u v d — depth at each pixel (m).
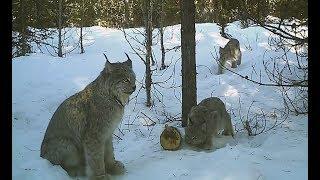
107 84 3.19
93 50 8.07
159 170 3.33
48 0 8.02
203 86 5.64
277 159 3.42
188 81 4.32
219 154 3.49
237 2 3.62
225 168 3.22
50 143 3.24
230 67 6.56
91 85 3.30
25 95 4.90
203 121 3.82
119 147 3.90
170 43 8.08
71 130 3.24
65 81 5.42
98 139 3.20
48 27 8.74
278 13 3.75
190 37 4.30
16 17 6.42
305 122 4.29
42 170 3.07
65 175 3.14
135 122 4.54
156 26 7.39
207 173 3.16
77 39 9.11
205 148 3.83
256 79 5.65
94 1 10.20
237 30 8.66
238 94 5.27
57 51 8.33
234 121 4.55
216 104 4.09
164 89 5.59
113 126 3.25
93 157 3.21
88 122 3.21
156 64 6.68
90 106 3.22
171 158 3.53
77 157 3.26
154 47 7.86
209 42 8.09
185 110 4.36
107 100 3.20
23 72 5.52
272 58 6.20
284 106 4.79
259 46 7.43
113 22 10.52
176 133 3.72
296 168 3.25
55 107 4.73
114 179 3.27
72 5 9.30
